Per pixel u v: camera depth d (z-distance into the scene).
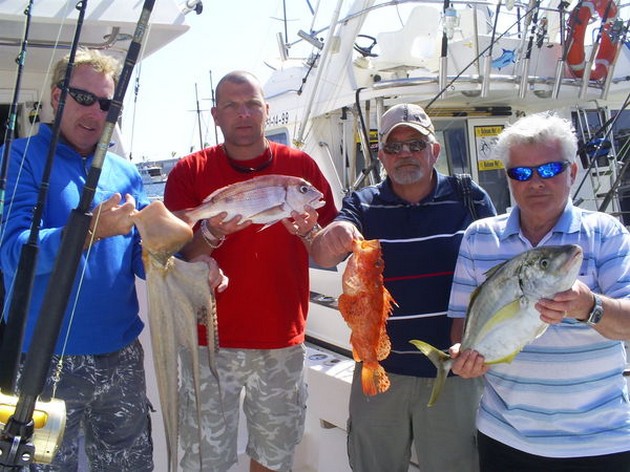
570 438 2.13
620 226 2.22
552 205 2.22
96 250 2.32
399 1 4.86
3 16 2.64
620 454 2.10
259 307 2.79
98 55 2.37
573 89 5.40
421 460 2.81
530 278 1.95
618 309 1.93
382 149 2.91
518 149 2.23
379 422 2.82
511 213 2.40
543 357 2.18
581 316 1.92
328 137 5.68
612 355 2.15
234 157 2.87
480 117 5.66
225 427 2.79
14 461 1.58
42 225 2.20
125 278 2.43
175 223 1.76
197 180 2.86
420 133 2.79
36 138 2.36
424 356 2.75
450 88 4.91
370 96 4.98
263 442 2.88
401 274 2.79
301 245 2.94
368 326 2.24
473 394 2.77
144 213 1.76
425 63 5.08
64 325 2.27
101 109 2.33
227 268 2.78
